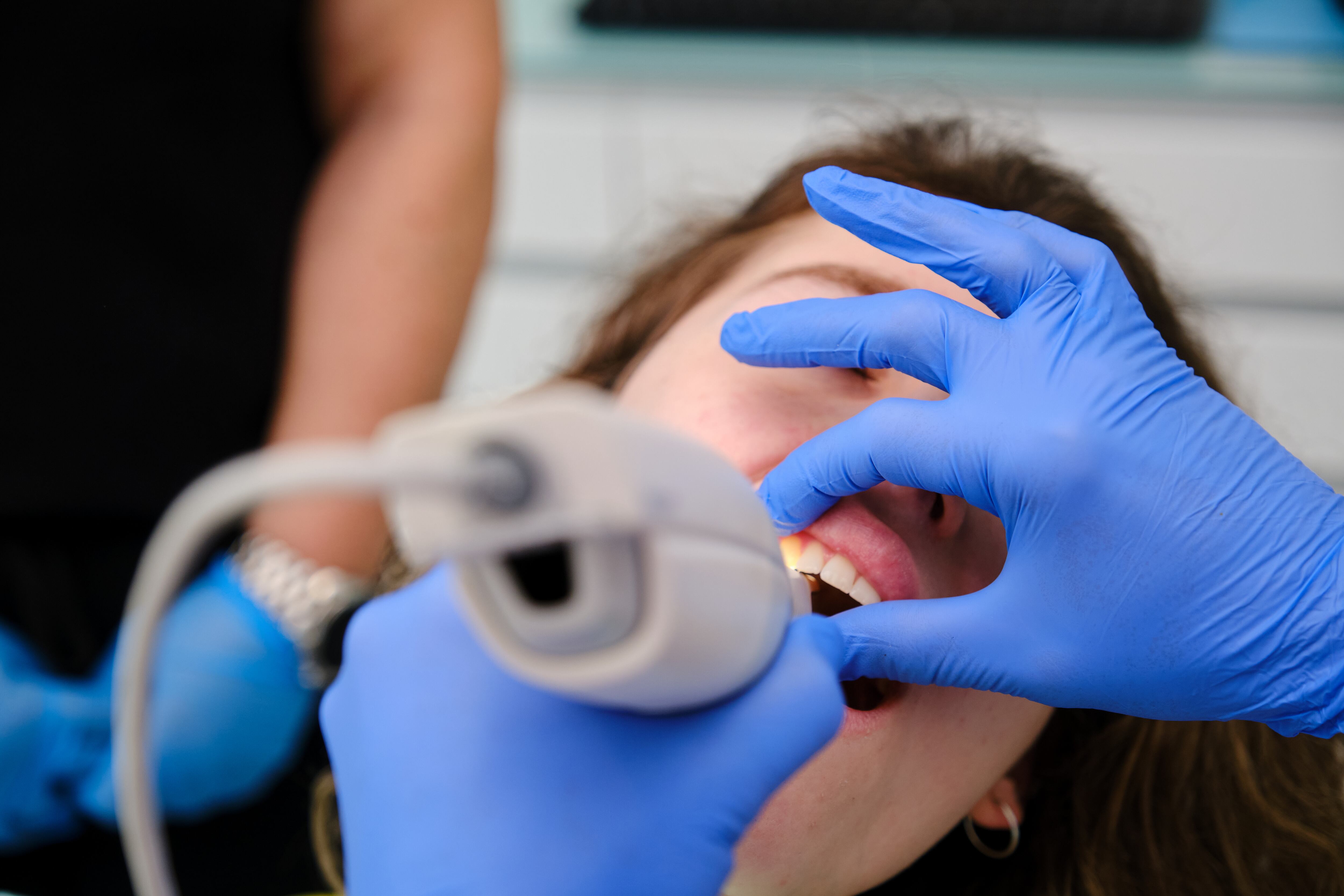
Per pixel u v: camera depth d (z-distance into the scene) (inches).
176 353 36.6
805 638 17.7
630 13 76.4
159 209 35.8
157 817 13.7
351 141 39.8
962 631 23.1
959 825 34.5
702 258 38.5
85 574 36.0
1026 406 23.0
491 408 12.3
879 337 24.7
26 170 34.1
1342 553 22.6
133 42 34.1
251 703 35.0
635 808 16.8
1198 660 22.7
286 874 39.3
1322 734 23.6
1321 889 37.0
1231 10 78.5
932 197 26.4
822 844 25.3
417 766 17.7
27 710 33.1
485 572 13.0
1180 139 73.7
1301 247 75.2
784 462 25.0
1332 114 72.0
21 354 34.8
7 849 34.9
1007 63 73.6
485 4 41.5
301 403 38.7
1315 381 78.8
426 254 38.8
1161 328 36.8
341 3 38.2
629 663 13.0
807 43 75.8
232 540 37.8
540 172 79.6
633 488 12.0
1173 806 35.6
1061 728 35.2
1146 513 22.4
